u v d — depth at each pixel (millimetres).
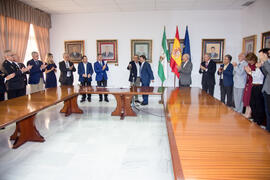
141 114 4406
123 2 5098
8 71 3637
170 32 5988
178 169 1038
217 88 6090
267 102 2975
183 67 4602
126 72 6312
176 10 5883
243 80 3994
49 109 4906
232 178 960
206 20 5855
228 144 1342
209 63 4828
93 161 2363
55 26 6367
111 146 2764
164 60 5598
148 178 2023
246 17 5473
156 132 3289
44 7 5531
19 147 2764
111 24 6164
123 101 4223
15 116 2045
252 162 1109
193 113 2100
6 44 4660
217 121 1834
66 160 2396
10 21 4750
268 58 2896
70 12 6094
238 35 5812
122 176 2059
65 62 5109
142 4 5277
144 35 6090
